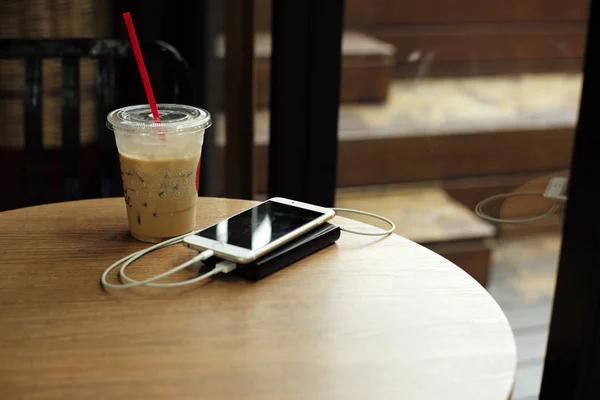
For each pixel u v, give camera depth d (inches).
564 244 45.6
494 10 80.3
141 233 40.6
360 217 75.2
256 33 79.7
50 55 58.7
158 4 92.3
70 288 35.5
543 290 64.5
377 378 29.3
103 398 27.6
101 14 92.9
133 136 38.5
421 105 85.6
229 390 28.3
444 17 85.9
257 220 40.4
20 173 95.1
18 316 32.9
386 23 88.4
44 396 27.6
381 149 80.1
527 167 69.8
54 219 43.8
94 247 39.9
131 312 33.5
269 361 30.1
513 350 31.3
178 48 93.1
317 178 74.5
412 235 74.1
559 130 69.5
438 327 32.9
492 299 35.4
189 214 41.1
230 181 88.3
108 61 60.4
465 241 73.0
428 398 28.2
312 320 33.2
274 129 75.6
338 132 75.5
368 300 35.0
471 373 29.8
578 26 70.9
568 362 46.6
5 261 38.0
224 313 33.6
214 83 89.8
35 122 59.3
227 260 36.9
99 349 30.7
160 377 29.0
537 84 76.7
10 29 86.4
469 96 82.7
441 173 80.0
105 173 61.4
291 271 37.7
